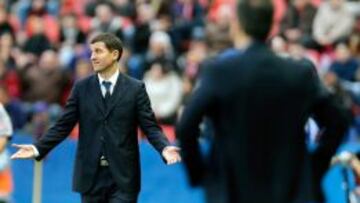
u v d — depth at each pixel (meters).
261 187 12.11
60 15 49.19
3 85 35.22
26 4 51.03
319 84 12.41
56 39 47.19
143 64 39.81
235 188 12.16
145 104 18.09
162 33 44.50
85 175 18.05
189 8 47.91
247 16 12.14
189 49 44.06
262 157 12.13
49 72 38.69
